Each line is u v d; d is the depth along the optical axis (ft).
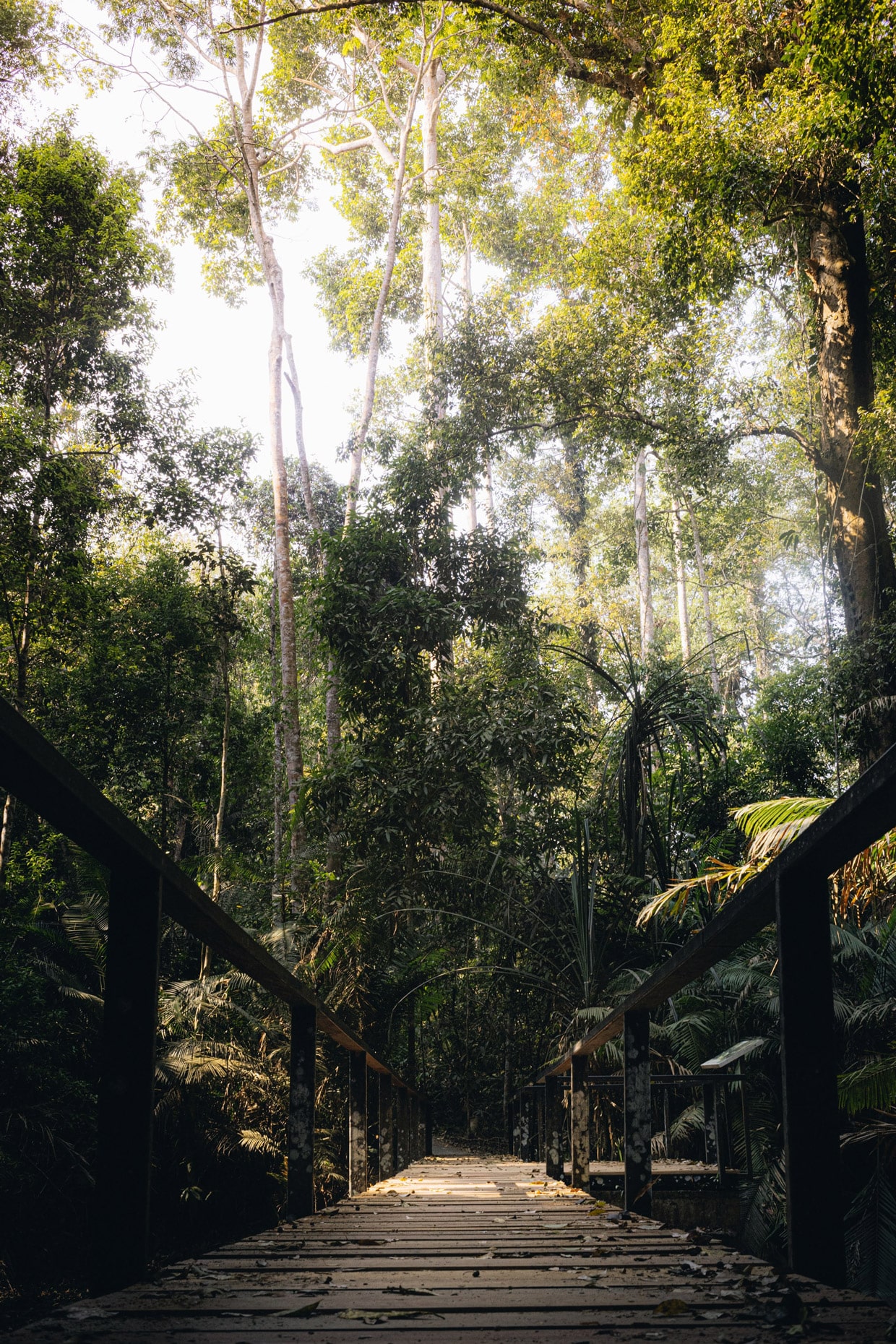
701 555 86.94
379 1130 24.67
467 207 78.89
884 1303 6.07
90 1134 27.84
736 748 51.11
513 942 42.80
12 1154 25.93
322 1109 38.52
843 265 43.80
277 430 54.95
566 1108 34.17
